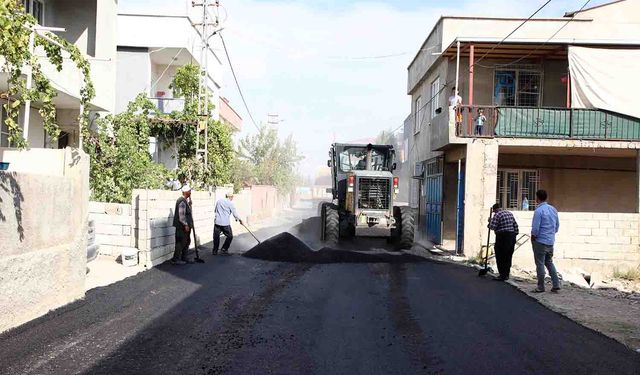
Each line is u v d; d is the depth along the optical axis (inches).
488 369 228.4
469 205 627.5
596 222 610.5
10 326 261.6
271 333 273.6
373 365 230.5
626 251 610.5
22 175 269.7
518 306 356.5
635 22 748.6
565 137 642.8
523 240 610.2
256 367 223.8
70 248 318.7
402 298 372.2
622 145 642.8
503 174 765.9
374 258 566.6
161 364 222.8
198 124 856.3
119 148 660.1
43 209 289.6
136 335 260.1
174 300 338.0
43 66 506.6
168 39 993.5
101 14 652.7
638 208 640.4
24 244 272.7
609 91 650.2
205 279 417.1
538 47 681.0
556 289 413.1
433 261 572.7
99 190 625.9
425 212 870.4
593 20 750.5
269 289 389.4
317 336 271.3
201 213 690.2
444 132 661.3
